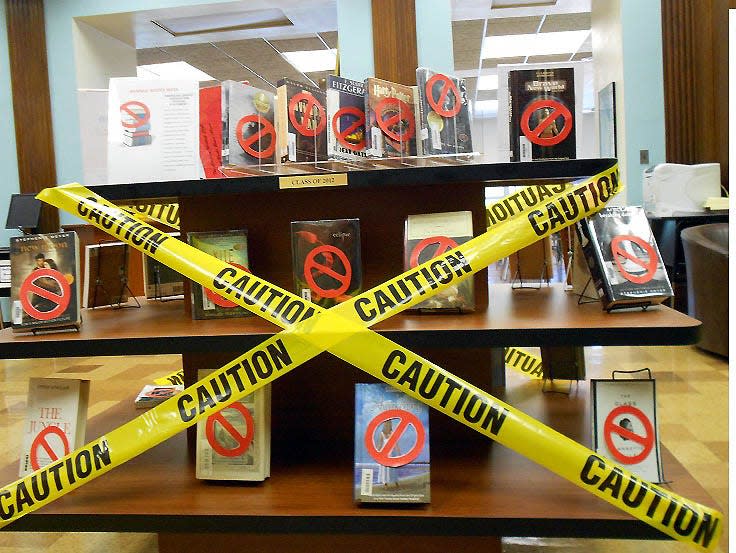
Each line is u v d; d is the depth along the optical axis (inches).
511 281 77.2
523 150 56.9
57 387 62.6
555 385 82.9
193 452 66.9
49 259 59.5
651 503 47.9
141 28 260.5
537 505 50.5
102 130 64.7
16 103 233.5
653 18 211.6
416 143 63.0
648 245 56.4
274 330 54.3
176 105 61.1
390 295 52.2
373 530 49.7
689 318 51.2
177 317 65.1
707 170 184.2
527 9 268.4
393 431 53.3
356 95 63.0
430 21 227.6
